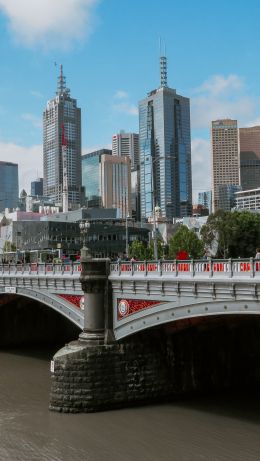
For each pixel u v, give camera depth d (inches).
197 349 1656.0
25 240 5669.3
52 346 2807.6
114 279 1562.5
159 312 1427.2
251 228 3838.6
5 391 1784.0
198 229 5866.1
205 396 1637.6
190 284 1312.7
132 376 1542.8
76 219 6299.2
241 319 1446.9
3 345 2758.4
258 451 1168.2
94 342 1549.0
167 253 4485.7
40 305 2741.1
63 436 1296.8
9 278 2240.4
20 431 1338.6
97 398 1487.5
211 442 1228.5
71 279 1792.6
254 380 1758.1
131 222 6112.2
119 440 1258.6
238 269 1185.4
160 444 1226.0
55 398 1501.0
